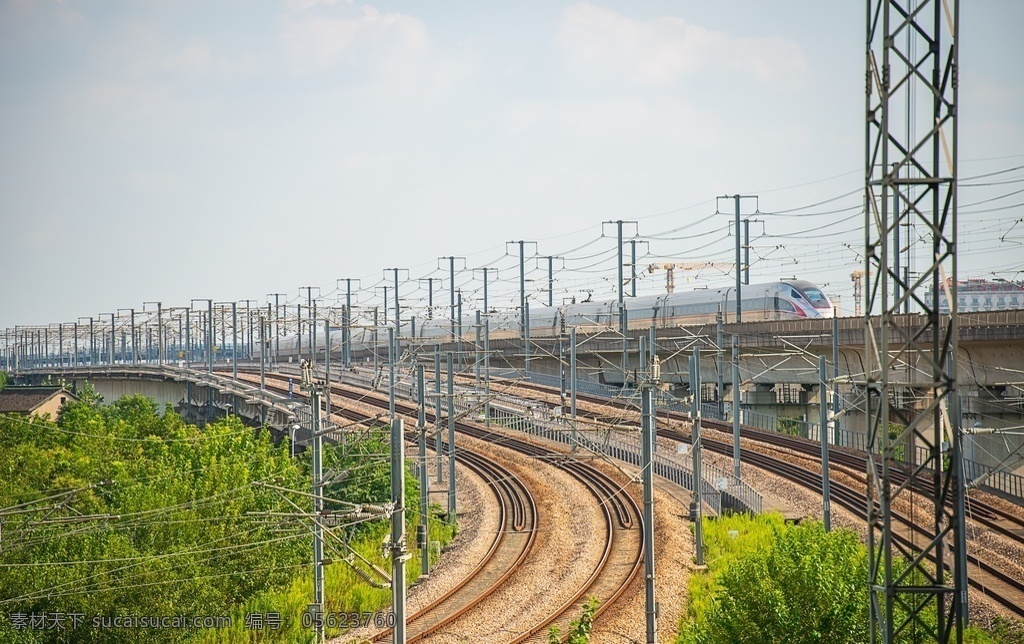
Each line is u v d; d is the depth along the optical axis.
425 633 34.31
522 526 50.38
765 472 59.72
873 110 22.44
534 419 71.88
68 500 41.97
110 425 75.69
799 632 26.92
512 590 39.28
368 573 41.88
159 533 36.56
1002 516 48.25
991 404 58.03
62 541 34.50
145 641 32.75
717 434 72.00
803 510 51.56
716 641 28.30
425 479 49.22
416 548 46.06
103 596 32.25
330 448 58.22
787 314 76.62
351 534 48.69
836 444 66.50
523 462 66.88
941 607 21.67
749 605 27.94
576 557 43.91
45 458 49.91
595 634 34.09
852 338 63.09
